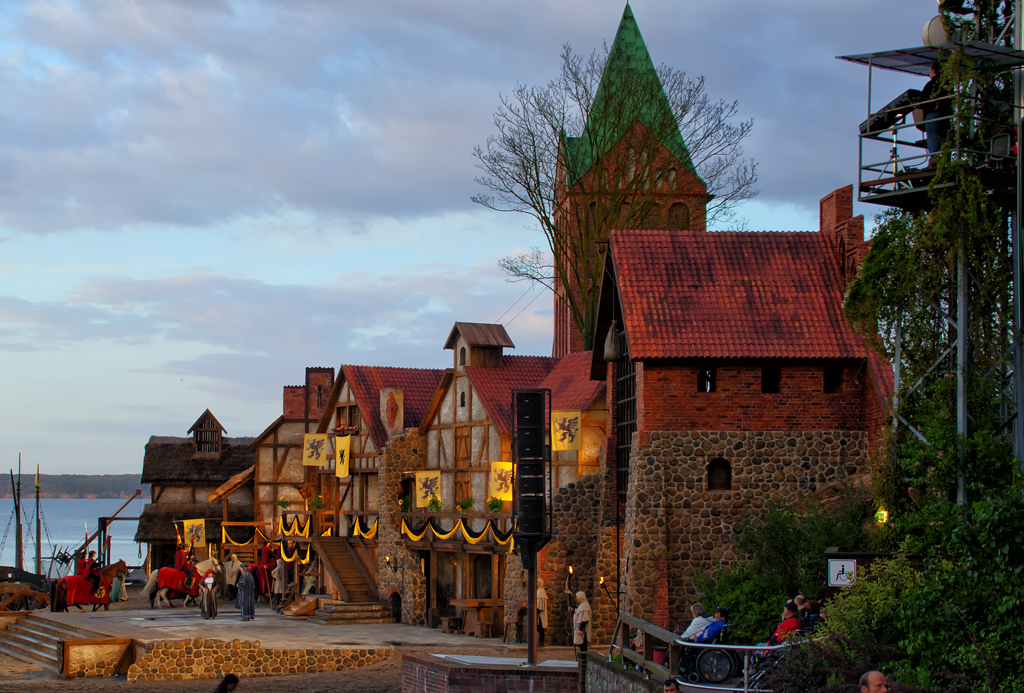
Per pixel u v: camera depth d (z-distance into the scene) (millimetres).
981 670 15320
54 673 29781
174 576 41375
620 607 27078
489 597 34562
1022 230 18703
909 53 20125
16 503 56781
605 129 42406
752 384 26188
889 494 20438
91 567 39469
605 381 32656
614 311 29703
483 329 37250
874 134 20844
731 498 25875
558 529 30141
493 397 35688
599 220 42281
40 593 41531
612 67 44000
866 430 26078
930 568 17500
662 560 25484
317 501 43438
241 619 36750
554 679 22484
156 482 55625
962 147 19578
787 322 26328
